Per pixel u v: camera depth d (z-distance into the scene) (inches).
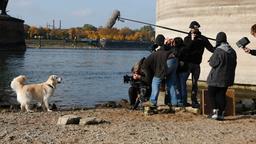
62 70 1947.6
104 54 4746.6
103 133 410.6
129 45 7623.0
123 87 1210.6
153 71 544.1
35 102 640.4
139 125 457.1
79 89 1123.9
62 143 371.6
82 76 1635.1
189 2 1065.5
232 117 513.7
